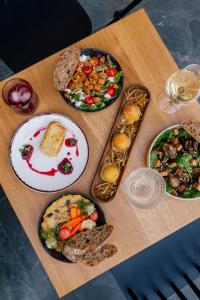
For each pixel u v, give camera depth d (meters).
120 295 2.47
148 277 1.92
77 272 1.61
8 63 2.05
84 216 1.62
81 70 1.66
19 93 1.57
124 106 1.64
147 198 1.63
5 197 2.49
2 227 2.48
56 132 1.61
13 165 1.62
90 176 1.66
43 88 1.67
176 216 1.66
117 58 1.69
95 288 2.46
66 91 1.65
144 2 2.66
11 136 1.66
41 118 1.64
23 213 1.62
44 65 1.67
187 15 2.68
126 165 1.63
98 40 1.69
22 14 2.05
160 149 1.65
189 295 2.45
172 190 1.64
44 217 1.60
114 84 1.65
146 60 1.69
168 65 1.69
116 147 1.62
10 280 2.46
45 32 2.07
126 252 1.63
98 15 2.64
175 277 1.92
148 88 1.68
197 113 1.69
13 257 2.47
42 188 1.63
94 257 1.58
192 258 1.95
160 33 2.65
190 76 1.63
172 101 1.66
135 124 1.66
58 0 2.07
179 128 1.65
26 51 2.06
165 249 1.95
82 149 1.65
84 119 1.67
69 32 2.07
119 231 1.64
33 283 2.46
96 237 1.58
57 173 1.64
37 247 1.61
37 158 1.64
